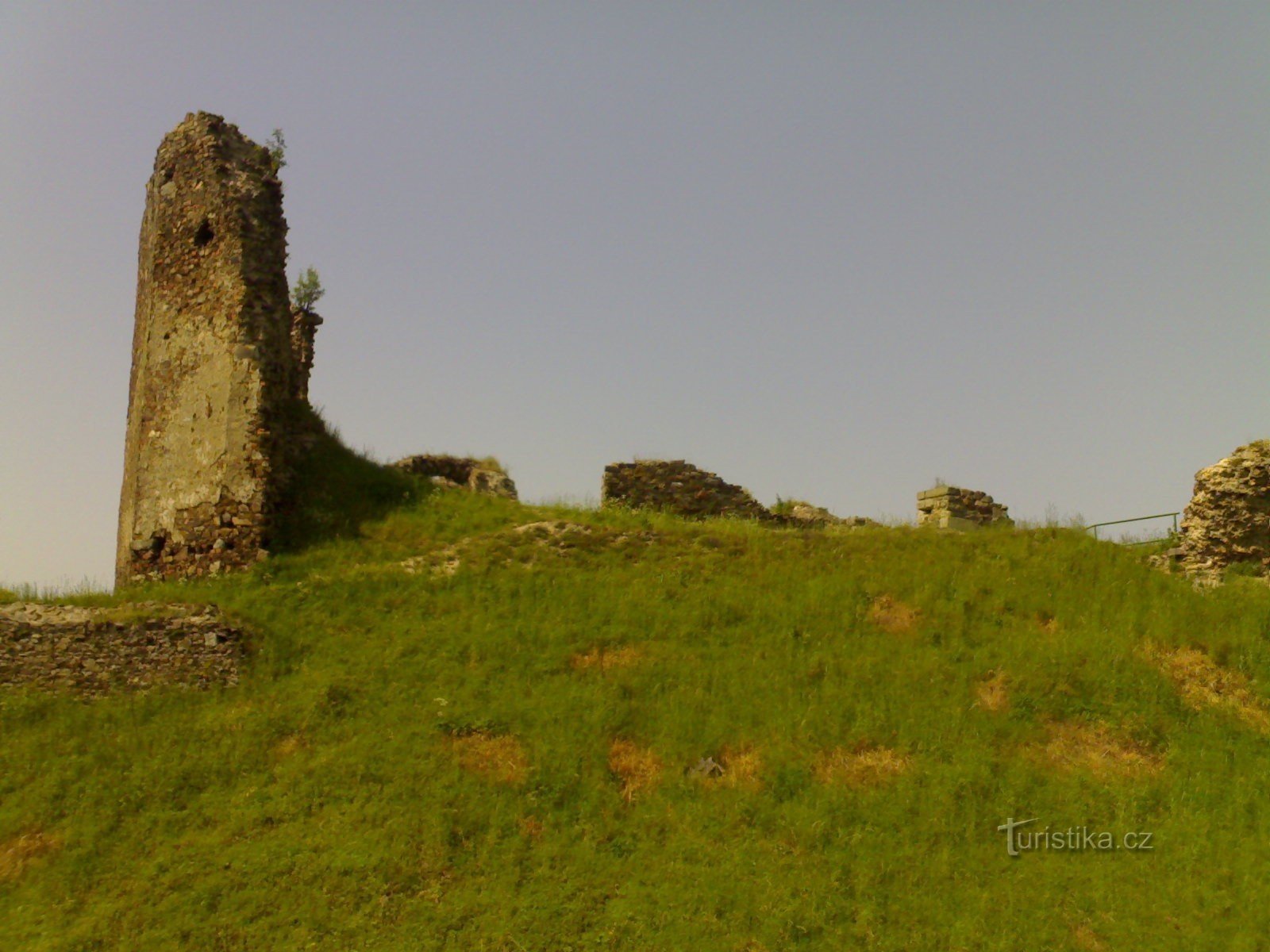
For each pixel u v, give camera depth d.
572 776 14.88
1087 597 19.36
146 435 21.27
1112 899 13.34
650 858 13.73
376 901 12.96
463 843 13.81
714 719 16.11
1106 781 15.33
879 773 15.33
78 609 17.05
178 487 20.55
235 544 19.84
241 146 22.53
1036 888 13.50
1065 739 16.19
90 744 15.34
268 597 18.47
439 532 21.23
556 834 14.07
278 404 21.34
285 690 16.38
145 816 14.23
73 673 16.33
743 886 13.27
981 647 18.03
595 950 12.46
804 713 16.27
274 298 21.70
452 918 12.78
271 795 14.52
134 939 12.48
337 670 16.78
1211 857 14.03
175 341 21.45
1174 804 14.92
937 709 16.45
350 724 15.77
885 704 16.56
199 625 16.88
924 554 20.77
